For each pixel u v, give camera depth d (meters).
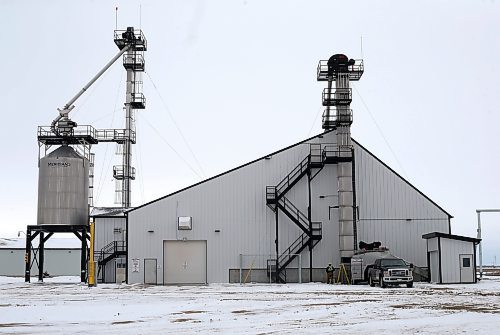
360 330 17.27
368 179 51.12
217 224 50.41
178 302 28.27
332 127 53.94
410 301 27.67
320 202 50.91
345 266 48.44
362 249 47.44
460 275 46.97
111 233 56.28
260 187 50.81
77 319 21.14
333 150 51.31
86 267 55.66
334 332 16.88
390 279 40.34
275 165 51.09
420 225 50.75
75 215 54.16
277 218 50.25
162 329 18.08
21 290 40.38
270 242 50.28
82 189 55.00
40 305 26.81
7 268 86.56
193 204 50.53
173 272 49.91
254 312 23.09
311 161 50.91
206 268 49.97
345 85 51.06
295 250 50.19
